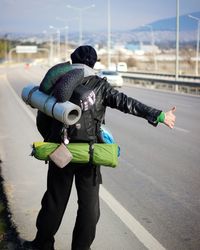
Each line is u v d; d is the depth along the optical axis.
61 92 4.04
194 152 10.98
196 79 43.62
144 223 6.03
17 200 6.93
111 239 5.46
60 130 4.27
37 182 8.02
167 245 5.32
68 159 4.12
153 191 7.55
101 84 4.27
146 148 11.52
